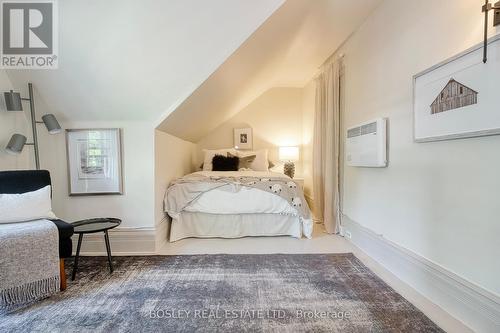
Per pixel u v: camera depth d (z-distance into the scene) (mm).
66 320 1616
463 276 1594
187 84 2637
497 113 1353
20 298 1709
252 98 5051
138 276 2207
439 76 1728
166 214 3186
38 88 2609
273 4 2297
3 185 2162
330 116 3463
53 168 2779
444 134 1688
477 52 1452
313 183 4168
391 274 2225
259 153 4859
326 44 3229
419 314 1658
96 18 2344
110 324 1576
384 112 2404
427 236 1884
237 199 3172
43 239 1821
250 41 2529
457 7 1621
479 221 1487
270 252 2746
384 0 2365
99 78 2570
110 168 2811
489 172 1428
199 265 2424
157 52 2504
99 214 2828
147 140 2826
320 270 2305
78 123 2797
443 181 1734
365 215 2783
